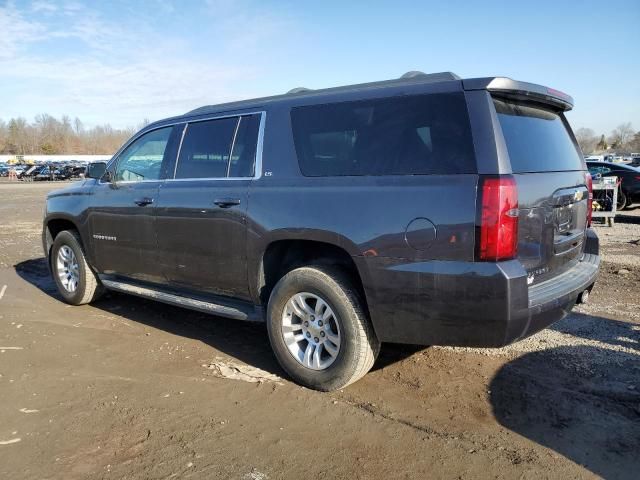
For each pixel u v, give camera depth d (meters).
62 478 2.79
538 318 3.18
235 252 4.15
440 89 3.29
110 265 5.45
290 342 3.90
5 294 6.69
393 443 3.10
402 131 3.39
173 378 4.01
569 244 3.77
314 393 3.74
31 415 3.45
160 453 3.01
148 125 5.23
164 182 4.79
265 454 2.99
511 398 3.61
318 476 2.79
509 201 3.00
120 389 3.82
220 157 4.40
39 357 4.45
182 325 5.33
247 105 4.36
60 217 6.00
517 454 2.97
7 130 136.62
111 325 5.34
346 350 3.59
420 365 4.18
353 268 3.73
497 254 2.99
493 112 3.16
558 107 3.93
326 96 3.83
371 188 3.41
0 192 31.81
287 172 3.90
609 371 4.01
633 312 5.49
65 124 138.62
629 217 14.63
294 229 3.72
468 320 3.11
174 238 4.63
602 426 3.25
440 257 3.13
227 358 4.43
